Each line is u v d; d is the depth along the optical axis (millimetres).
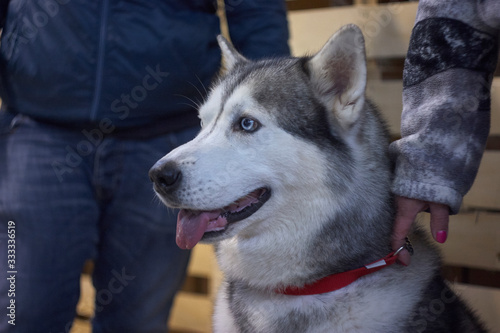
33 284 1840
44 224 1860
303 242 1808
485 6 1511
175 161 1743
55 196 1884
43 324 1876
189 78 2014
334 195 1781
